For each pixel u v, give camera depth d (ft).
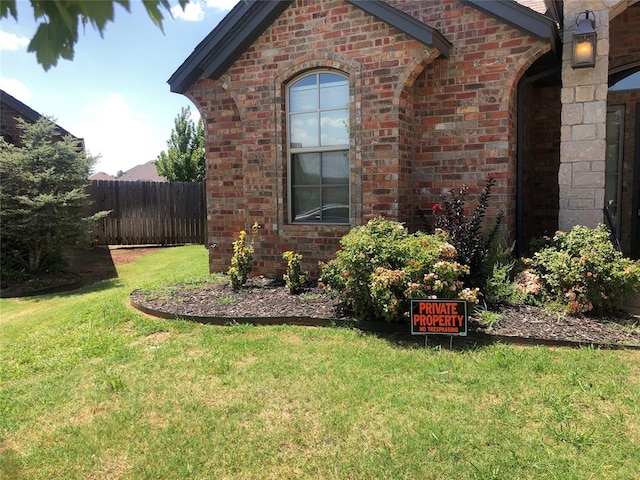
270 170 24.57
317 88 23.76
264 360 15.01
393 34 21.39
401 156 22.04
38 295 29.63
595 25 20.04
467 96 21.81
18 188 32.94
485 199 19.95
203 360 15.21
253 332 17.78
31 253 33.99
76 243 35.42
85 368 15.26
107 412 12.29
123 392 13.29
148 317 20.27
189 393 13.01
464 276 19.61
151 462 10.04
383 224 18.94
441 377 13.17
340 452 10.05
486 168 21.74
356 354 15.14
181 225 52.65
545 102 27.07
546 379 12.83
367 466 9.53
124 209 51.08
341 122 23.43
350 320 17.83
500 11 20.35
